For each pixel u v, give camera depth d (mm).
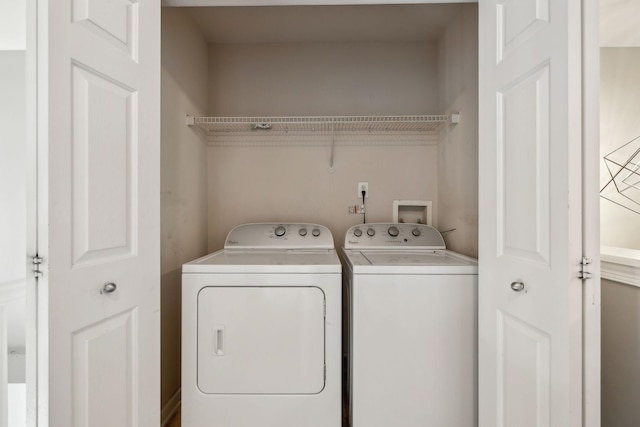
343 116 2330
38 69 778
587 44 846
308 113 2445
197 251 2219
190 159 2100
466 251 1889
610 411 1230
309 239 2160
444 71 2268
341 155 2449
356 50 2453
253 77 2449
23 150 1666
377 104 2447
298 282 1478
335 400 1468
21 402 1426
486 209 1273
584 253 857
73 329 862
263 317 1472
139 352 1116
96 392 946
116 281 1014
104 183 967
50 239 793
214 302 1469
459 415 1435
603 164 1539
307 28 2256
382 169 2441
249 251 2078
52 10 787
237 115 2449
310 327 1472
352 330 1496
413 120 2320
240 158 2439
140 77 1116
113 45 995
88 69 906
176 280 1889
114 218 1010
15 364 1547
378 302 1440
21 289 1236
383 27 2254
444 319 1441
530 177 1012
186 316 1471
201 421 1456
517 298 1083
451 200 2127
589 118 849
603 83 1534
